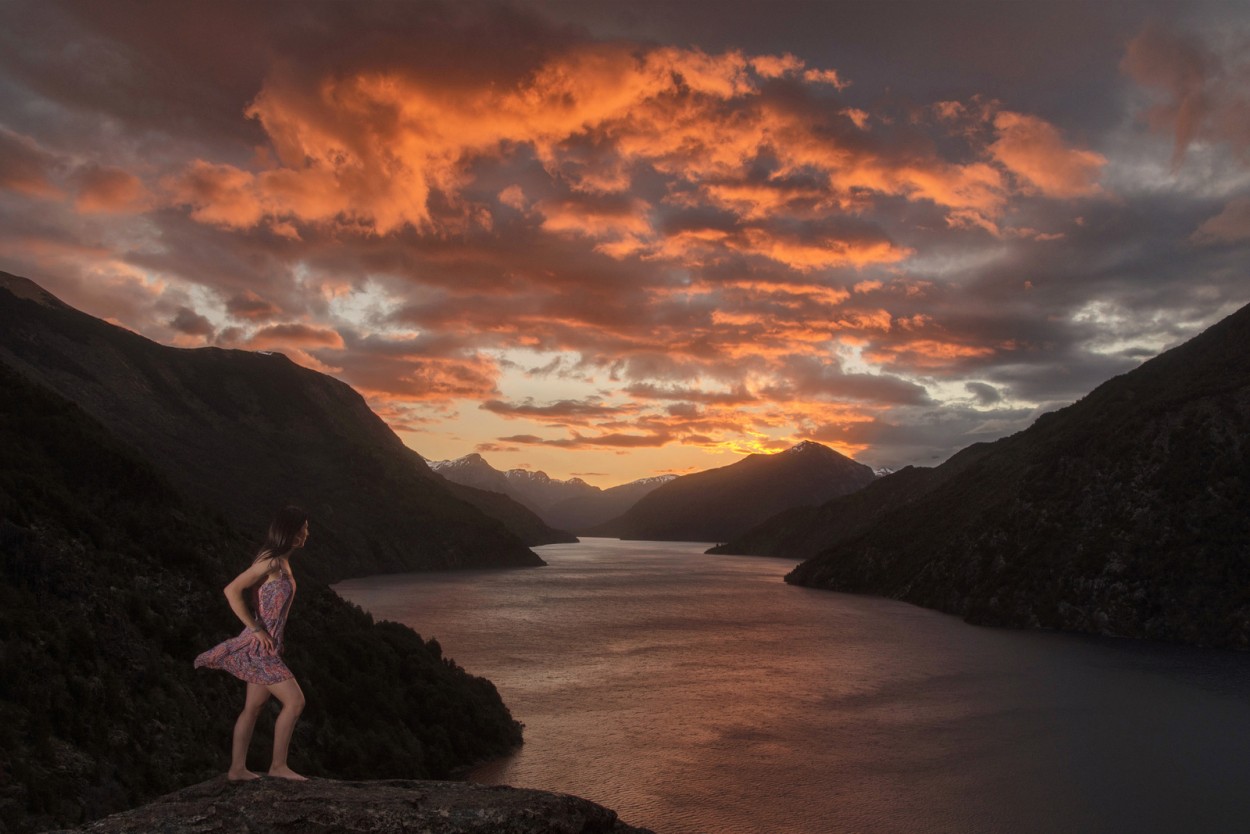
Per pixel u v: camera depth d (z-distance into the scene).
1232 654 83.19
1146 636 94.94
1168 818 36.94
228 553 40.81
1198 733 51.22
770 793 39.09
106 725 24.31
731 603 133.88
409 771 36.59
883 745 47.72
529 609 118.56
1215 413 113.19
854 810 37.09
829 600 140.88
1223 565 95.56
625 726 50.97
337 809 7.89
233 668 8.32
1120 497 113.25
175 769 25.05
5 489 30.73
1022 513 125.81
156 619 30.69
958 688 64.75
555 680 65.50
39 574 27.69
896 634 96.81
